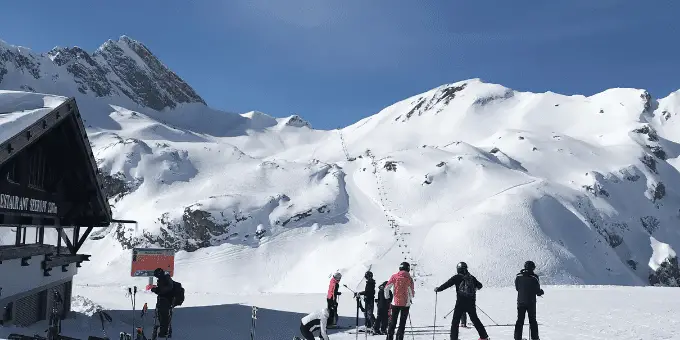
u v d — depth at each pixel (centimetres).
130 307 2736
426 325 1633
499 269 8388
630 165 16625
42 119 1236
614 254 10631
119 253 10675
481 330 1080
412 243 9325
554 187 12706
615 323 1543
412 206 12081
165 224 10900
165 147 15438
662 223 14438
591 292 3070
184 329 1814
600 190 14500
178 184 13900
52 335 1118
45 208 1620
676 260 12400
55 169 1673
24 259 1523
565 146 17712
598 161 16862
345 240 10244
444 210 11450
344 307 2566
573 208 11738
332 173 13988
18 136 1135
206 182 13525
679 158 19300
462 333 1395
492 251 8894
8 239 1875
